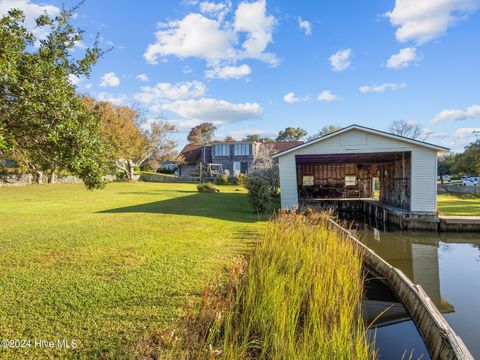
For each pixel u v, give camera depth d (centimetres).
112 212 1242
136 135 3588
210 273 512
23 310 376
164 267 542
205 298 343
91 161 381
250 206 1524
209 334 311
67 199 1781
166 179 3931
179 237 782
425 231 1322
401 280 557
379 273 678
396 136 1377
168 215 1160
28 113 330
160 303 400
